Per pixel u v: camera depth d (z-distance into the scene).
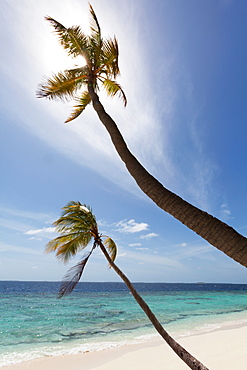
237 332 15.18
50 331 17.89
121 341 14.50
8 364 10.60
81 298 50.09
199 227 2.92
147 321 21.59
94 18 6.26
